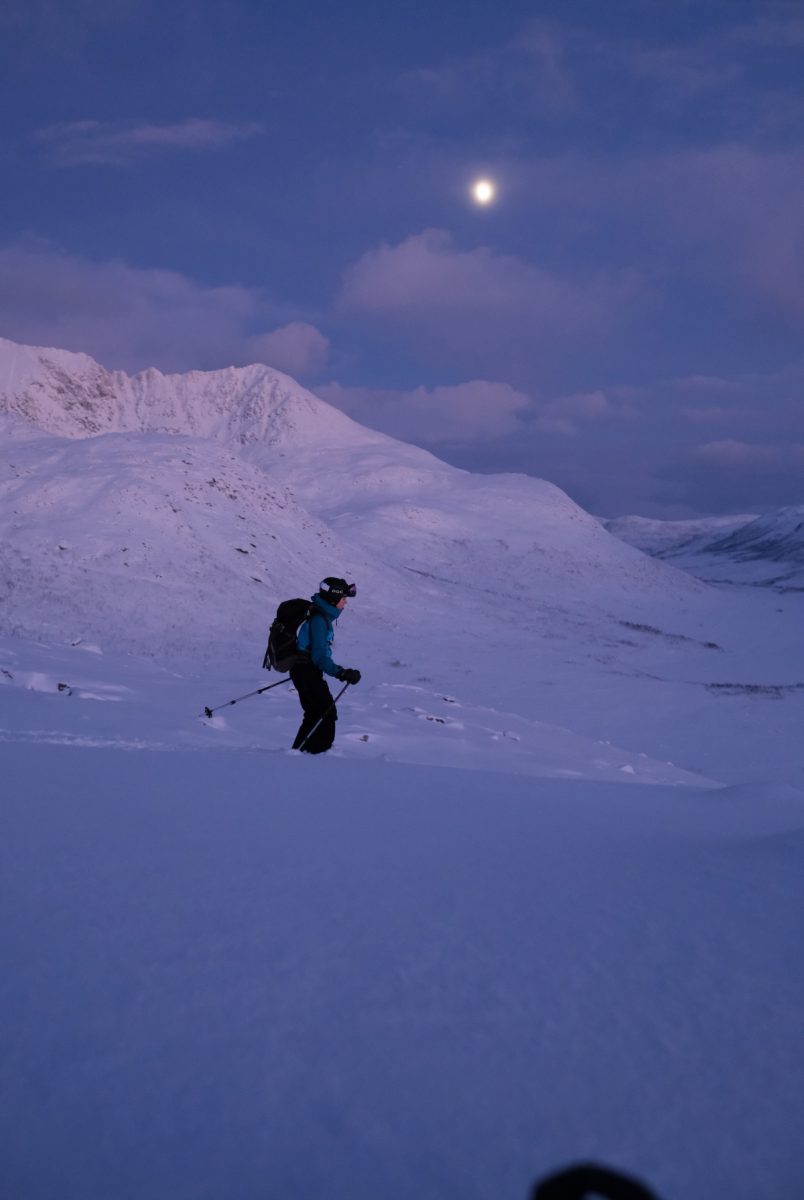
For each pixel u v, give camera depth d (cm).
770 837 399
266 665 800
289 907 250
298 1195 116
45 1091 142
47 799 389
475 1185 119
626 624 6931
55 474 5700
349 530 9188
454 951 219
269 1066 153
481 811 450
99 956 205
